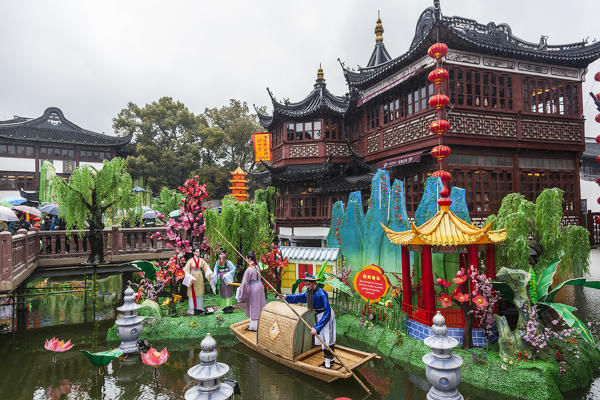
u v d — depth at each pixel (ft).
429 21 43.62
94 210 37.50
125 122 148.15
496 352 20.77
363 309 29.60
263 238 41.11
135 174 131.64
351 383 20.65
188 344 27.20
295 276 35.99
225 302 32.30
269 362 23.63
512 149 43.32
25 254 31.99
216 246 38.75
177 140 144.56
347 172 53.26
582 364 20.27
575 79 46.14
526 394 18.13
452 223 22.57
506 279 20.40
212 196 134.72
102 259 38.01
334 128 60.18
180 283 33.94
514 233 25.22
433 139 40.68
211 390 12.94
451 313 24.52
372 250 31.94
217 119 153.17
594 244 44.06
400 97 47.44
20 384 20.93
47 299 41.45
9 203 53.16
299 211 59.21
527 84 43.98
